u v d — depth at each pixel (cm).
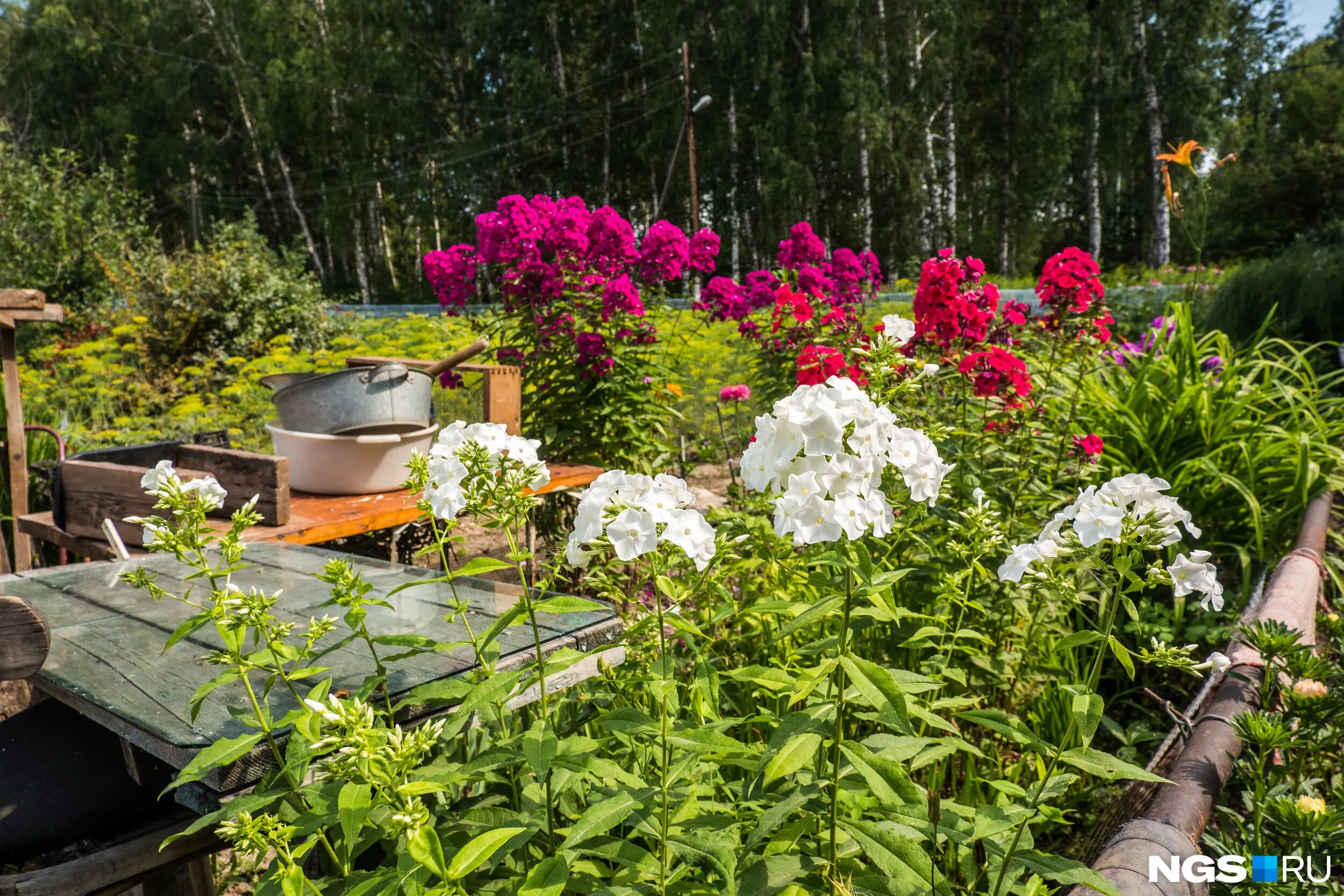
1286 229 1811
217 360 1166
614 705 220
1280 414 496
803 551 263
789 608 159
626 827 180
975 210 3059
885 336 207
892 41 2531
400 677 170
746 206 2697
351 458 378
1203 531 450
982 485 312
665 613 164
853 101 2361
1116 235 3014
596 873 157
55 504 359
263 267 1290
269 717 150
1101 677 345
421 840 114
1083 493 148
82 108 3544
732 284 597
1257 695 240
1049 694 284
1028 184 2712
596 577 250
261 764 151
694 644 192
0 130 1769
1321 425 477
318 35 3269
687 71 2322
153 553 267
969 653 244
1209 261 1881
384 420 388
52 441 566
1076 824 258
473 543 473
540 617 202
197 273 1223
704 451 788
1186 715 245
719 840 137
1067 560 154
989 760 250
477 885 154
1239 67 2531
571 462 475
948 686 252
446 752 185
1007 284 2217
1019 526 300
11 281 1380
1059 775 142
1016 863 149
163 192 3594
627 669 211
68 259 1439
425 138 3075
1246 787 219
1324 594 393
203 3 3300
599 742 148
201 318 1198
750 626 284
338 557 258
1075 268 343
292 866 130
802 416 139
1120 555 145
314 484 384
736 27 2450
